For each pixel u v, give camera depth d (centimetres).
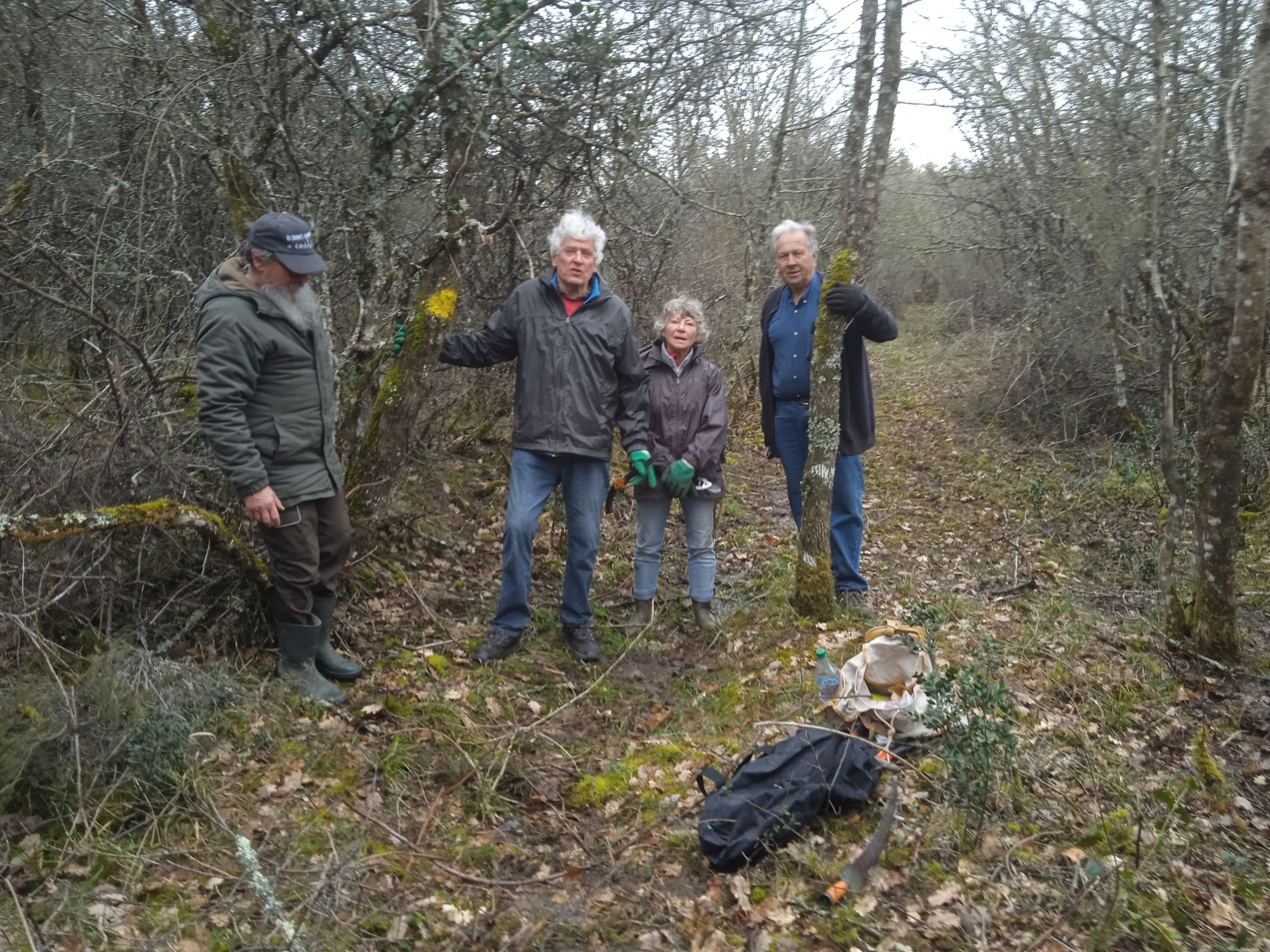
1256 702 393
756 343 1045
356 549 474
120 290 538
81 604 383
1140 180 782
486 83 479
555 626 491
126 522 343
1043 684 408
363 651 431
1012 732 317
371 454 469
